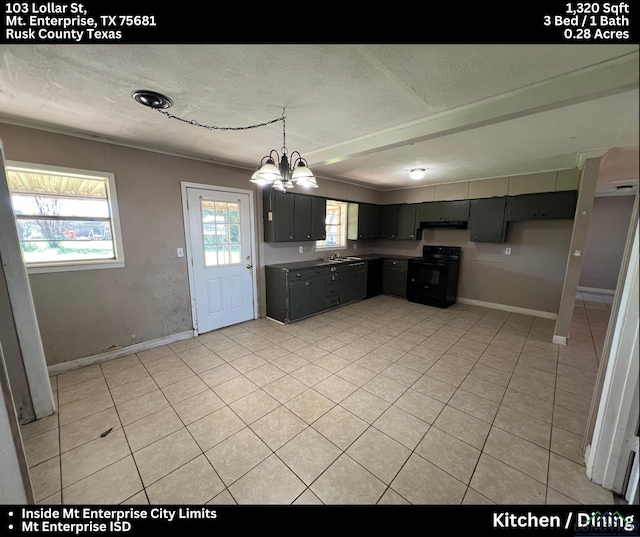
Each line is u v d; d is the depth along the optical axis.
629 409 1.36
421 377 2.58
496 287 4.84
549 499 1.42
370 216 5.85
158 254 3.14
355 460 1.66
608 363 1.49
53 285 2.52
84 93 1.77
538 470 1.59
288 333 3.68
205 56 1.38
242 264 3.99
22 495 1.07
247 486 1.49
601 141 2.62
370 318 4.32
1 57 1.38
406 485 1.50
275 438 1.83
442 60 1.42
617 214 5.87
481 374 2.64
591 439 1.66
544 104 1.64
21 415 1.92
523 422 1.98
